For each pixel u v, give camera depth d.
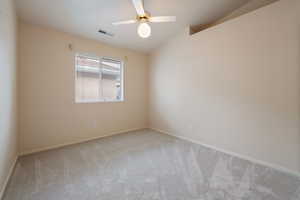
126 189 1.66
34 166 2.13
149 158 2.45
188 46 3.29
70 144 3.02
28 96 2.52
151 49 4.15
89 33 3.05
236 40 2.51
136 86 4.23
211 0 2.54
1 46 1.50
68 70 2.96
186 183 1.78
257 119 2.30
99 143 3.12
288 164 2.01
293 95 1.96
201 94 3.09
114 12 2.50
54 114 2.81
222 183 1.78
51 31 2.73
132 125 4.20
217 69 2.79
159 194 1.58
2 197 1.51
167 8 2.65
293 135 1.97
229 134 2.65
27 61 2.49
